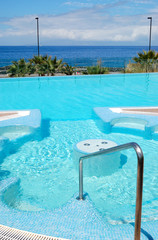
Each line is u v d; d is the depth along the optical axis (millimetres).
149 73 18719
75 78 17109
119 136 6730
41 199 3947
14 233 2180
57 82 15719
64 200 3926
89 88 13820
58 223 2480
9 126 6406
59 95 12266
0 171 4867
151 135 6449
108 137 6668
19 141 6270
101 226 2428
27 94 12531
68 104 10602
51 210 2725
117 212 3418
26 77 16844
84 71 18406
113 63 18453
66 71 17953
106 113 7570
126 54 156250
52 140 6477
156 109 7945
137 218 2016
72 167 5020
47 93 12719
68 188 4281
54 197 4016
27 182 4480
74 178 4613
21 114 7582
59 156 5539
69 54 150250
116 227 2424
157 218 3062
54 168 5000
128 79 16625
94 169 4605
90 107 10070
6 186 3639
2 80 16406
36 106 10359
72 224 2467
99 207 3623
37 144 6207
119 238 2248
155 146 6023
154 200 3799
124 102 10820
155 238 2250
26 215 2635
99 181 4477
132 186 4285
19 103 10844
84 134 6926
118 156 4777
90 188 4242
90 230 2359
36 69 17375
